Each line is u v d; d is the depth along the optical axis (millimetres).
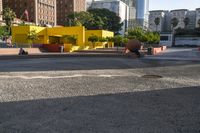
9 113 6227
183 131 5051
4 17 80625
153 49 32656
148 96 8188
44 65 18266
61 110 6484
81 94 8398
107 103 7223
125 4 157500
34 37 51719
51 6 123438
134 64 19359
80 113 6234
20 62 21047
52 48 47375
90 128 5207
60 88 9414
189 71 15062
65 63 19953
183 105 7066
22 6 112312
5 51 37031
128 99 7746
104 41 60156
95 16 109688
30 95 8195
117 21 115438
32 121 5637
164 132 4996
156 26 142625
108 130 5086
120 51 41125
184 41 79625
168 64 19547
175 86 10031
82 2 145250
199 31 83188
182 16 141375
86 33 63312
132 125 5387
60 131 5039
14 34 52969
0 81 10984
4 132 4996
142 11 172125
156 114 6180
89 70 15367
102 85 10133
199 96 8227
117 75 13188
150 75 13234
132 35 60906
